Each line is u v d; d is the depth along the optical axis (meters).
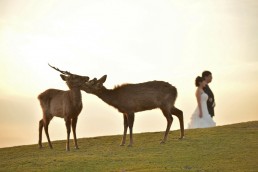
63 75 30.44
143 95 30.02
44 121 31.80
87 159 27.27
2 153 31.42
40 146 32.16
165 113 30.22
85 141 33.06
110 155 28.03
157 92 30.09
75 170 25.44
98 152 29.08
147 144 30.20
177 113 30.66
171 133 32.78
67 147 30.25
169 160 26.36
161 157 26.98
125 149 29.30
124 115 30.59
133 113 30.16
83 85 30.09
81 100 30.31
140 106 30.16
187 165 25.42
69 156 28.47
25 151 31.45
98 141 32.66
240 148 28.00
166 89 30.20
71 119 31.59
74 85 30.09
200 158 26.53
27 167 26.73
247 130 32.09
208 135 31.30
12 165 27.53
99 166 25.88
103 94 30.11
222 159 26.20
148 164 25.77
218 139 30.16
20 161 28.27
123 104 30.05
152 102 30.11
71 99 30.11
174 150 28.30
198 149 28.25
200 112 32.47
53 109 31.23
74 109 30.12
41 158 28.62
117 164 26.03
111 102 30.12
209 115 32.66
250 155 26.64
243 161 25.70
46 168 26.14
